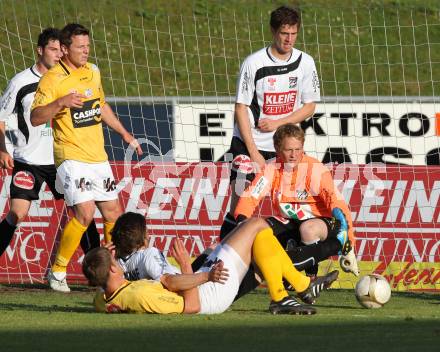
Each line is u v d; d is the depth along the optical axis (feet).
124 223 71.10
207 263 71.10
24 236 108.37
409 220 108.27
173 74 192.95
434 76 200.13
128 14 201.98
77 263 107.04
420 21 208.23
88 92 91.45
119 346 54.85
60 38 90.02
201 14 205.77
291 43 93.91
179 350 53.47
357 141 133.49
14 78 96.32
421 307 82.43
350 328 63.31
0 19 178.40
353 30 204.95
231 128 131.34
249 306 82.07
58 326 63.57
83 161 91.76
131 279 71.92
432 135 134.41
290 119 95.76
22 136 96.94
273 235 73.51
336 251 78.33
